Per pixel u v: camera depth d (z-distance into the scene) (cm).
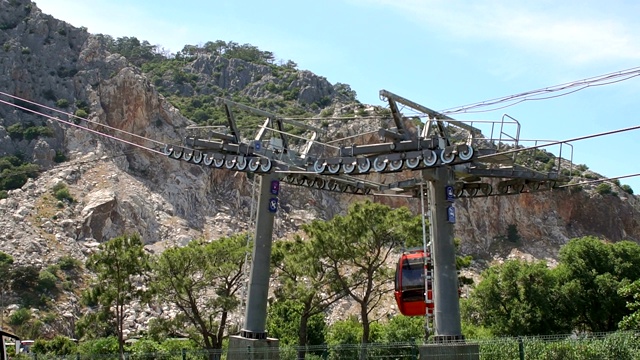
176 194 14825
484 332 6831
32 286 10631
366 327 5316
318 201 16100
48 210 12794
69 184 13788
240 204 15588
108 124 15462
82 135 15038
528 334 7125
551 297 7488
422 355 3591
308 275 5331
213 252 5647
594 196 18350
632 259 8000
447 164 3675
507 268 7538
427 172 3909
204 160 4697
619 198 18688
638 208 18962
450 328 3791
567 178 4119
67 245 12081
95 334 6369
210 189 15675
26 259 11219
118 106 15688
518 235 16962
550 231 17300
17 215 12319
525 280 7431
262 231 4531
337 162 4038
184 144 4844
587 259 7912
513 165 4125
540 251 16638
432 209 3950
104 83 16088
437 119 3938
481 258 16112
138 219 13438
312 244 5300
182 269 5650
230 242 5806
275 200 4578
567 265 7962
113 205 13250
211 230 14450
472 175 4209
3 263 10606
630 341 3472
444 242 3900
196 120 18700
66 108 15475
